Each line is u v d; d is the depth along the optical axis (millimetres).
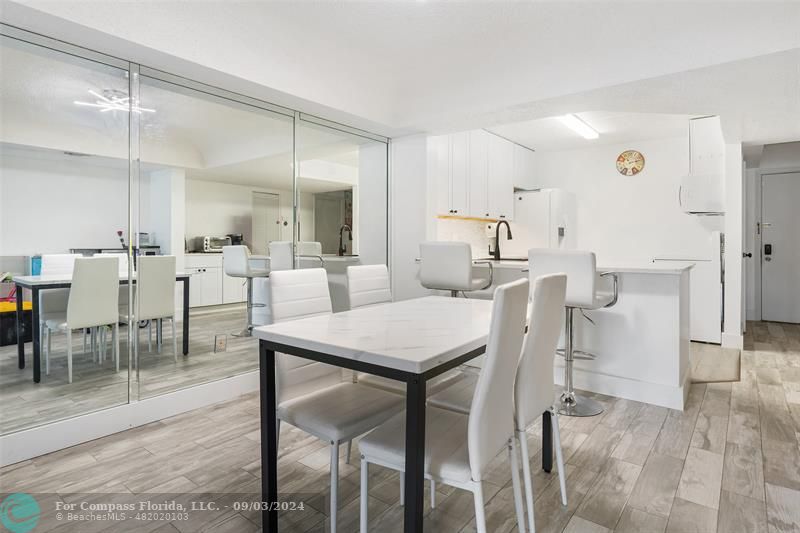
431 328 1731
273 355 1680
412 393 1281
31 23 2100
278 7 2564
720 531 1666
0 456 2131
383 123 3867
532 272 2895
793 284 6008
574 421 2701
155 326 2809
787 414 2809
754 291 6223
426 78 3562
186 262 2963
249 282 3340
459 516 1763
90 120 2494
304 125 3658
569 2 2500
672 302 2947
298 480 2035
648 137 5418
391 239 4480
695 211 4770
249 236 3320
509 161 5566
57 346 2406
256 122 3301
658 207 5480
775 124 3734
